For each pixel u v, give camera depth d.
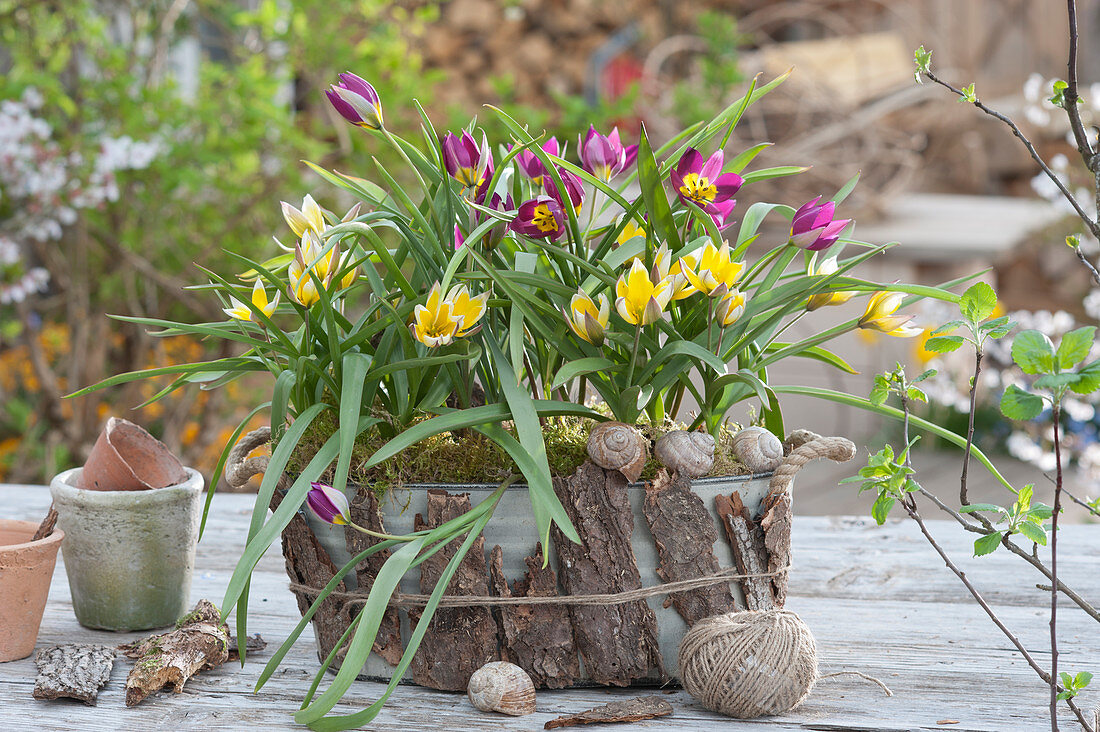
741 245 1.78
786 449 1.86
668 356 1.75
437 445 1.79
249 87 3.74
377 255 1.83
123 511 1.90
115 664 1.86
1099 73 9.58
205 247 4.12
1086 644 1.91
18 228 3.62
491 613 1.79
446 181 1.79
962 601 2.02
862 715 1.78
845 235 1.86
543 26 7.61
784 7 8.03
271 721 1.78
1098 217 1.75
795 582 2.07
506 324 1.84
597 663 1.79
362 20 4.29
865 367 5.79
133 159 3.42
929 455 5.19
